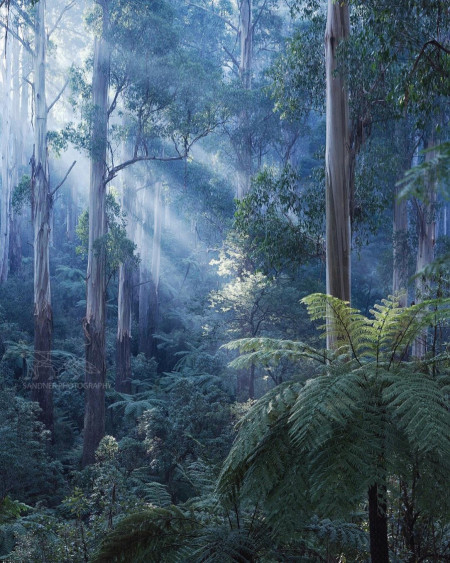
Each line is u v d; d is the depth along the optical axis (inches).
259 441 108.7
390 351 114.1
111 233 813.2
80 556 222.4
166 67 792.3
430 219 743.1
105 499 261.1
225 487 114.1
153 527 118.4
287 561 121.9
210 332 765.3
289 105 535.2
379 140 625.3
